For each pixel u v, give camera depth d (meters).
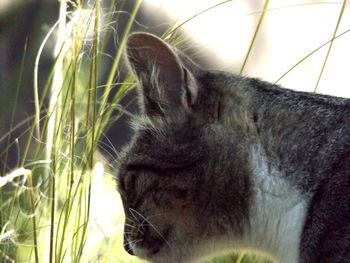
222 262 11.50
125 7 17.25
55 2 16.28
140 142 10.16
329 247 8.85
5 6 16.31
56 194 11.13
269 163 9.61
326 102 9.56
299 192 9.38
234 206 9.82
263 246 9.86
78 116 11.74
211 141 9.85
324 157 9.29
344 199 8.92
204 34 17.91
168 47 9.81
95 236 11.41
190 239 10.10
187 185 9.92
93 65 10.78
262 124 9.71
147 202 10.14
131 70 10.23
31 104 15.55
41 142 11.29
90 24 11.71
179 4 17.86
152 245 10.24
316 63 19.78
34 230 10.34
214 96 9.90
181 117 9.95
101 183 11.39
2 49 16.05
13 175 10.01
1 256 11.16
